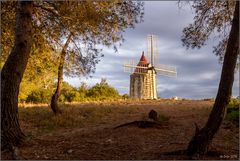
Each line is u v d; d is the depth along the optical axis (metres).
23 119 17.25
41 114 18.55
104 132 13.05
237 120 14.05
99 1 14.24
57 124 15.88
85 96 35.88
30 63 17.23
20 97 32.25
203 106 22.80
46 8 14.62
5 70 10.50
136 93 50.19
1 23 15.07
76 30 15.33
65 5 13.90
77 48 16.56
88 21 14.34
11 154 9.61
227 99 8.78
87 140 11.62
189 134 12.33
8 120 10.29
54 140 11.69
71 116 17.22
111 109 21.36
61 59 16.81
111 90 38.28
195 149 8.98
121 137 11.92
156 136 11.98
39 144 10.74
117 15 15.13
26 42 10.74
